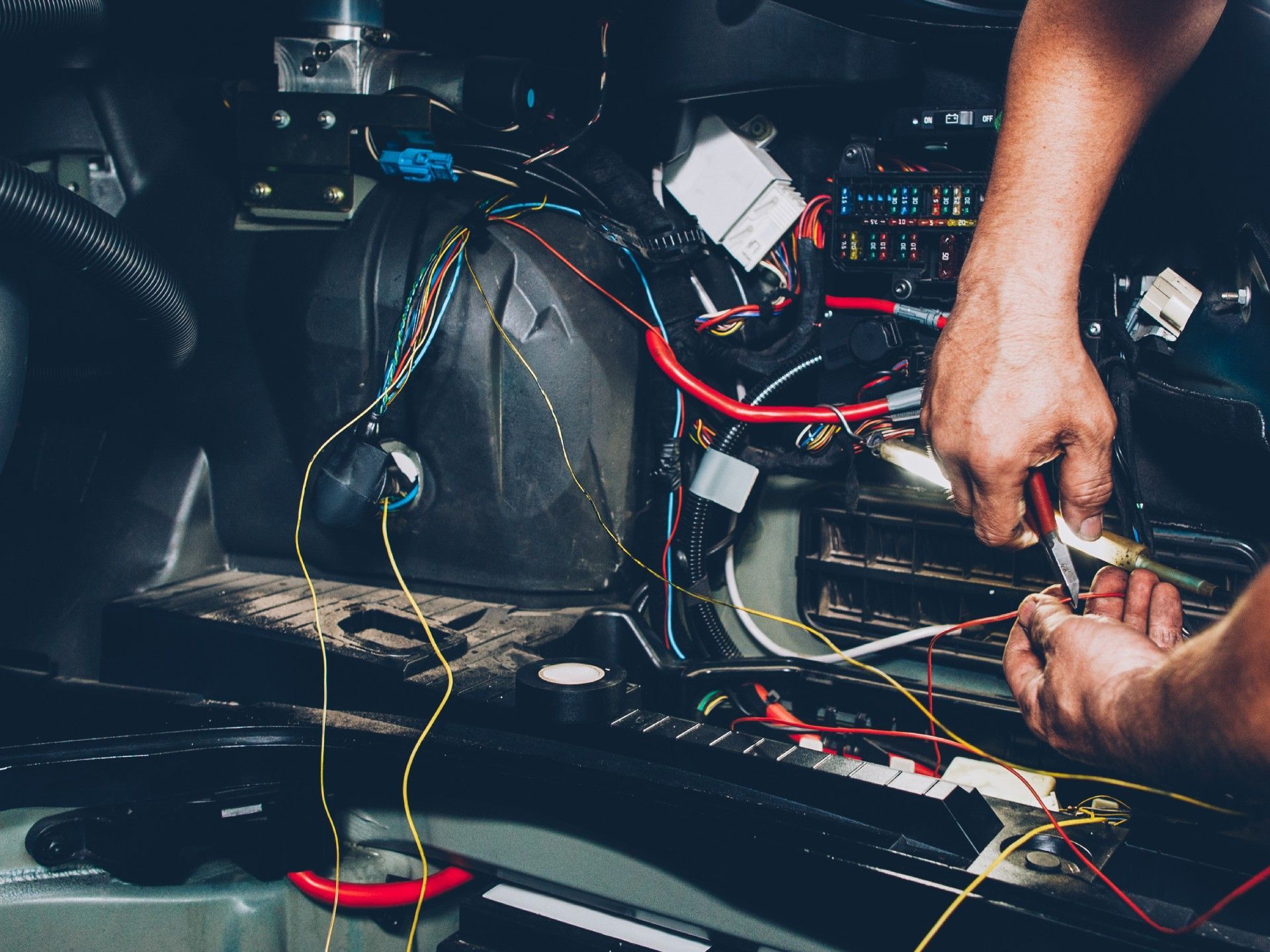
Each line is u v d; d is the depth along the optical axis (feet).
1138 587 2.70
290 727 3.59
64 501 4.66
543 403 4.25
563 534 4.36
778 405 4.46
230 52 5.33
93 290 4.17
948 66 4.14
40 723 4.10
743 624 4.65
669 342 4.24
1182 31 2.54
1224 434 3.32
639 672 4.25
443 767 3.38
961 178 3.83
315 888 3.48
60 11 3.87
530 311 4.23
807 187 4.52
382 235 4.45
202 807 3.46
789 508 4.51
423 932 3.67
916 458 3.78
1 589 4.60
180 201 4.87
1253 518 3.58
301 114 4.41
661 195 4.50
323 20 4.46
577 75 4.42
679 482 4.33
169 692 4.25
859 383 4.12
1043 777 3.59
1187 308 3.47
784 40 4.00
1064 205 2.63
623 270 4.39
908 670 4.25
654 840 3.11
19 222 3.59
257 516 4.82
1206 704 1.84
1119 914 2.55
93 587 4.62
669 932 3.19
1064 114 2.62
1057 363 2.57
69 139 4.85
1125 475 3.62
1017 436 2.57
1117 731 2.18
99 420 4.80
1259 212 3.11
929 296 3.97
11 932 3.47
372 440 4.18
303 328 4.50
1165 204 3.57
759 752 3.25
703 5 4.05
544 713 3.46
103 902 3.45
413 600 4.29
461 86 4.25
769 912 2.97
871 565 4.29
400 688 3.76
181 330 4.26
